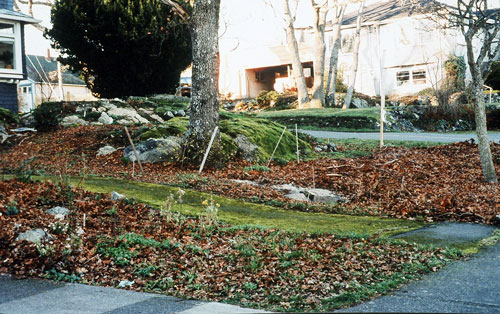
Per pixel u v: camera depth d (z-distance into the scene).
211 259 6.58
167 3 13.89
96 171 13.09
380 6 43.47
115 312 4.75
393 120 27.83
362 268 6.19
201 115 14.29
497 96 33.00
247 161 15.82
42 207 8.05
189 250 6.82
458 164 16.64
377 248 7.05
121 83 27.17
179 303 5.08
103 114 21.61
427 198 11.45
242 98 45.56
